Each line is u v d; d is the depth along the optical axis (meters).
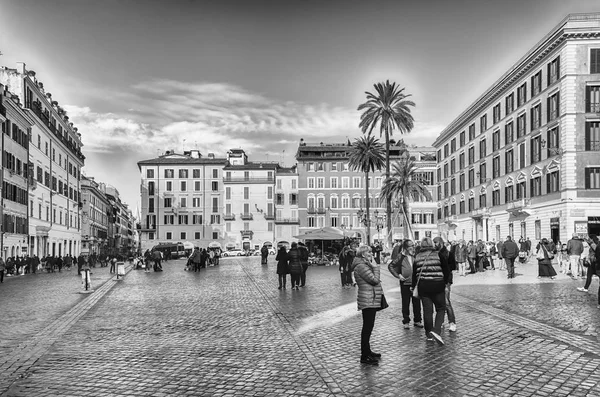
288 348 10.88
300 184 114.00
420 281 10.97
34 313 17.50
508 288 22.11
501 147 69.19
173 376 8.88
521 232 62.41
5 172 51.75
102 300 21.36
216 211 116.75
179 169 117.50
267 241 115.25
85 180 101.56
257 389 8.02
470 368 8.94
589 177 50.62
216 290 24.56
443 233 97.69
